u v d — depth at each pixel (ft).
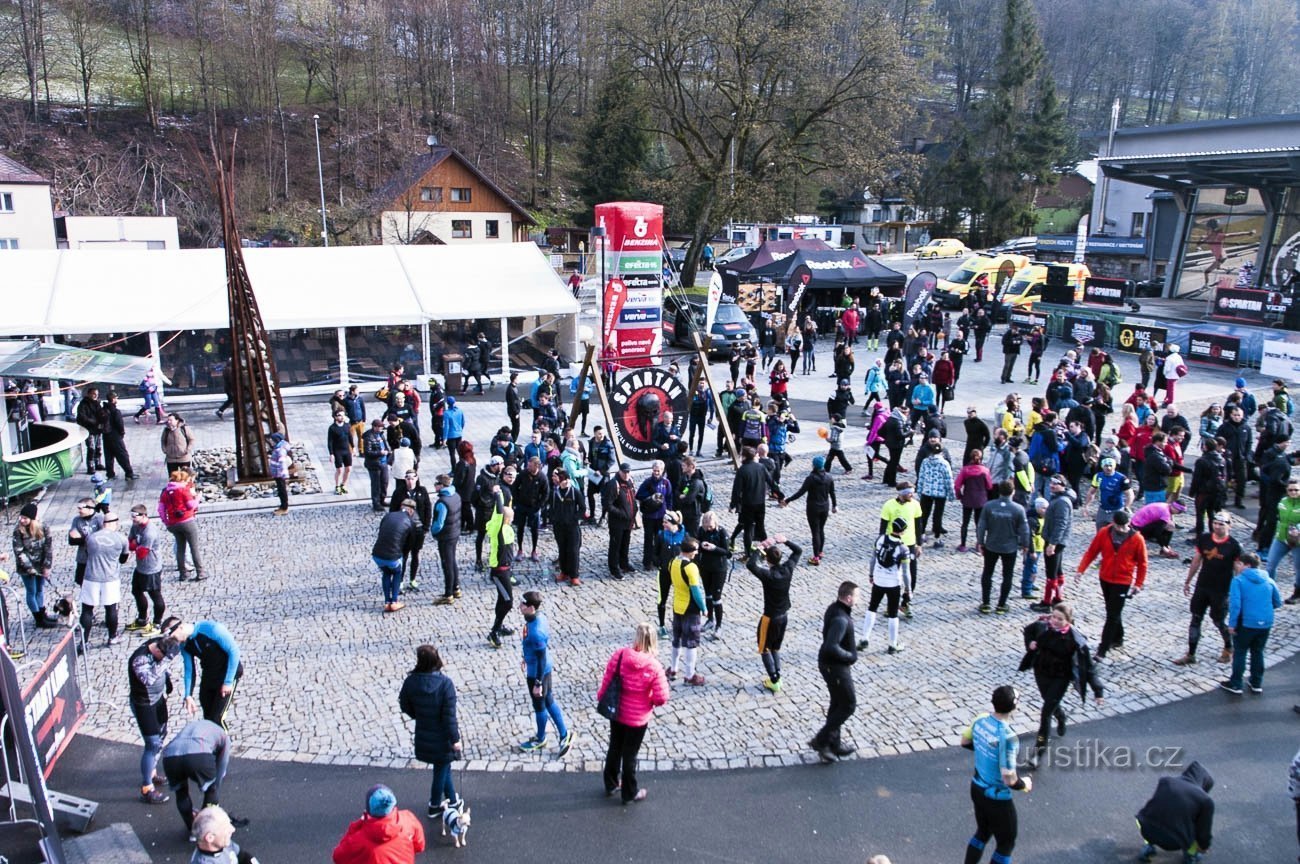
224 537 50.88
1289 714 32.68
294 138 242.17
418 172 193.36
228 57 237.25
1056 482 40.73
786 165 148.25
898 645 37.52
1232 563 34.99
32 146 210.59
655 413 61.36
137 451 68.28
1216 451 47.65
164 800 27.76
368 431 54.29
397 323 87.66
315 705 33.01
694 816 26.86
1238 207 142.72
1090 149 314.55
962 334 102.89
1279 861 24.99
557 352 97.40
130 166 213.66
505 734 31.09
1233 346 99.91
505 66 289.74
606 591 43.47
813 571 45.78
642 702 26.63
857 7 192.65
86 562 37.27
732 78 146.00
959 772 29.12
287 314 84.12
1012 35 237.25
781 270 121.90
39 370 56.95
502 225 202.80
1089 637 38.68
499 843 25.63
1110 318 113.60
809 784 28.45
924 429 56.39
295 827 26.37
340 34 257.14
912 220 267.18
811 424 76.84
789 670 35.58
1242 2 398.42
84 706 31.42
